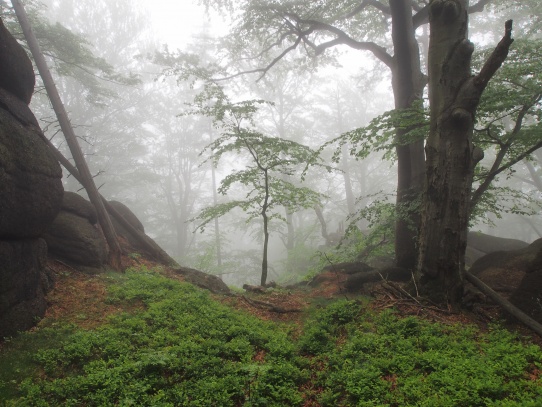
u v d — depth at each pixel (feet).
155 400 16.28
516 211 38.60
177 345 22.00
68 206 37.63
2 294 21.94
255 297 35.45
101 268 35.73
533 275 26.27
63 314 26.11
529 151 33.12
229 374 18.83
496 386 15.39
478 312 27.17
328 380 18.25
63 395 17.04
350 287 35.91
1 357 19.94
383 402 15.90
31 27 43.29
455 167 27.20
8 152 23.71
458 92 26.99
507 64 31.78
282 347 22.24
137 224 50.31
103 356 20.68
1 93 26.35
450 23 27.66
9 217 23.29
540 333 22.98
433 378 16.93
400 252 39.47
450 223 27.40
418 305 27.50
